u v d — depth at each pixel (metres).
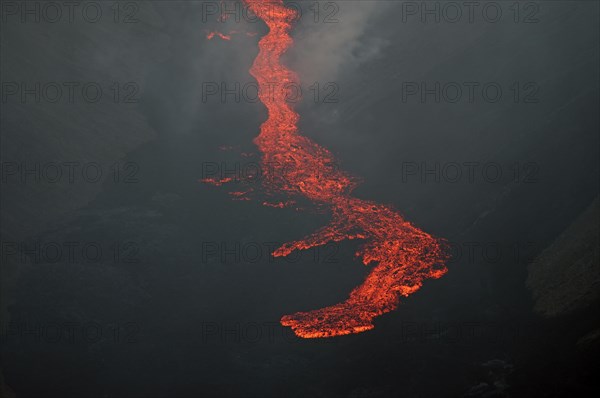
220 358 28.83
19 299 31.77
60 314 30.92
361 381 26.69
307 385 26.88
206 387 27.06
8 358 28.19
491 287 31.23
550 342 25.44
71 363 28.17
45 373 27.48
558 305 27.61
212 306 32.31
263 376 27.66
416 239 35.88
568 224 32.31
